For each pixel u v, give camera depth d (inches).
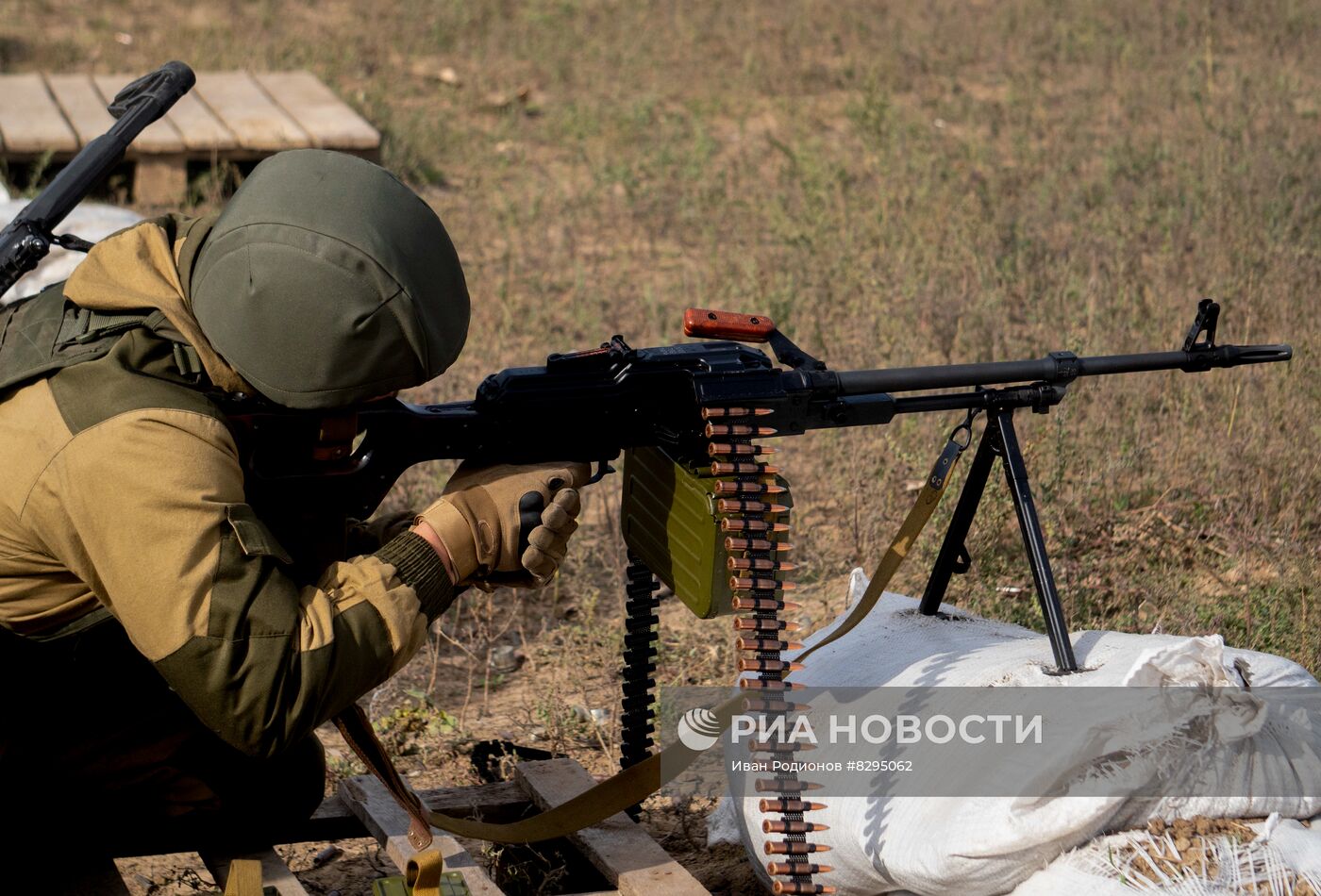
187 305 83.8
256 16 475.8
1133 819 88.8
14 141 305.3
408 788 94.6
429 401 222.2
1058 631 97.1
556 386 91.9
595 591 170.7
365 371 80.9
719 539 94.2
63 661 87.9
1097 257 262.2
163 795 96.0
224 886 97.4
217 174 318.7
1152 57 430.6
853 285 260.8
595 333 254.7
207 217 88.0
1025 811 88.3
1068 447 182.9
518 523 89.0
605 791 103.5
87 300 83.9
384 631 83.7
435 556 86.7
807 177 333.1
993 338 226.1
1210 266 249.1
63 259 195.6
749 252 292.8
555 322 261.4
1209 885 84.7
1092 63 430.9
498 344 248.2
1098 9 478.9
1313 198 284.0
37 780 91.9
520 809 118.9
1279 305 227.1
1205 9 456.4
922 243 274.1
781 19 484.4
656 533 102.0
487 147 376.2
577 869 112.5
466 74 436.1
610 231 317.7
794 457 207.2
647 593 113.9
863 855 96.4
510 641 167.6
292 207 79.9
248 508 81.8
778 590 92.4
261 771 98.4
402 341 81.0
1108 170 321.7
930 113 393.1
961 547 110.8
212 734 95.4
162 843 98.5
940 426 197.3
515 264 292.7
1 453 80.8
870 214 297.6
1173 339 216.7
